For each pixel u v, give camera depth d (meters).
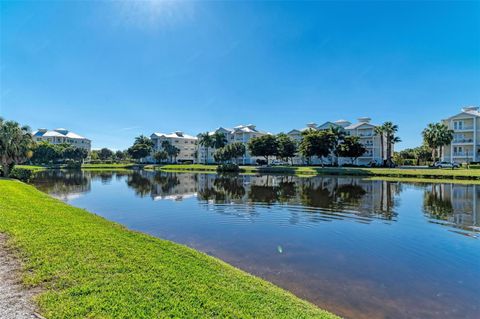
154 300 4.88
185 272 6.34
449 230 13.65
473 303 6.98
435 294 7.41
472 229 13.85
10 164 37.66
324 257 10.03
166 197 24.45
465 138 59.28
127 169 79.38
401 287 7.78
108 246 7.59
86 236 8.36
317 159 79.25
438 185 33.22
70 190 29.77
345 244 11.52
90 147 133.12
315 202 21.52
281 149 72.00
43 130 119.69
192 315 4.52
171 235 12.67
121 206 20.02
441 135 57.28
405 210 18.47
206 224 14.70
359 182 37.22
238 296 5.46
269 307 5.18
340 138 66.69
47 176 50.59
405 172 45.47
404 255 10.31
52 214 11.68
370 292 7.47
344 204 20.62
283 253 10.40
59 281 5.36
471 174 39.59
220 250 10.70
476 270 9.01
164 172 65.06
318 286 7.76
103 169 78.62
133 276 5.78
